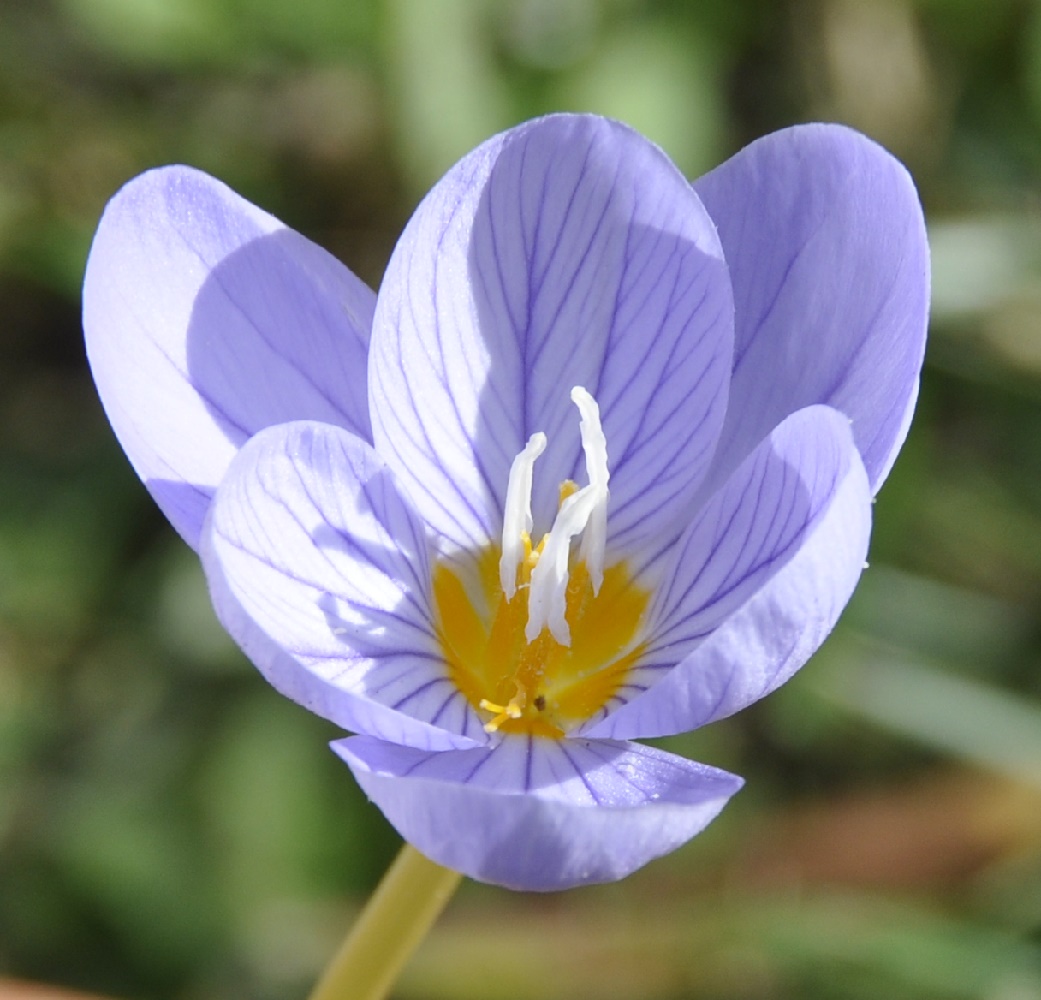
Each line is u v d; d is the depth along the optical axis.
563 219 0.30
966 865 0.36
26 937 0.35
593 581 0.30
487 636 0.30
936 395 0.38
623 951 0.35
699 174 0.38
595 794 0.29
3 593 0.36
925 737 0.36
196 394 0.29
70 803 0.36
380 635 0.30
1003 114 0.39
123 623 0.36
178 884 0.35
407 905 0.30
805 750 0.37
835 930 0.35
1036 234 0.38
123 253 0.29
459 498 0.30
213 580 0.28
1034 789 0.36
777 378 0.30
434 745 0.29
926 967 0.35
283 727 0.36
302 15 0.38
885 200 0.29
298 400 0.30
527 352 0.30
